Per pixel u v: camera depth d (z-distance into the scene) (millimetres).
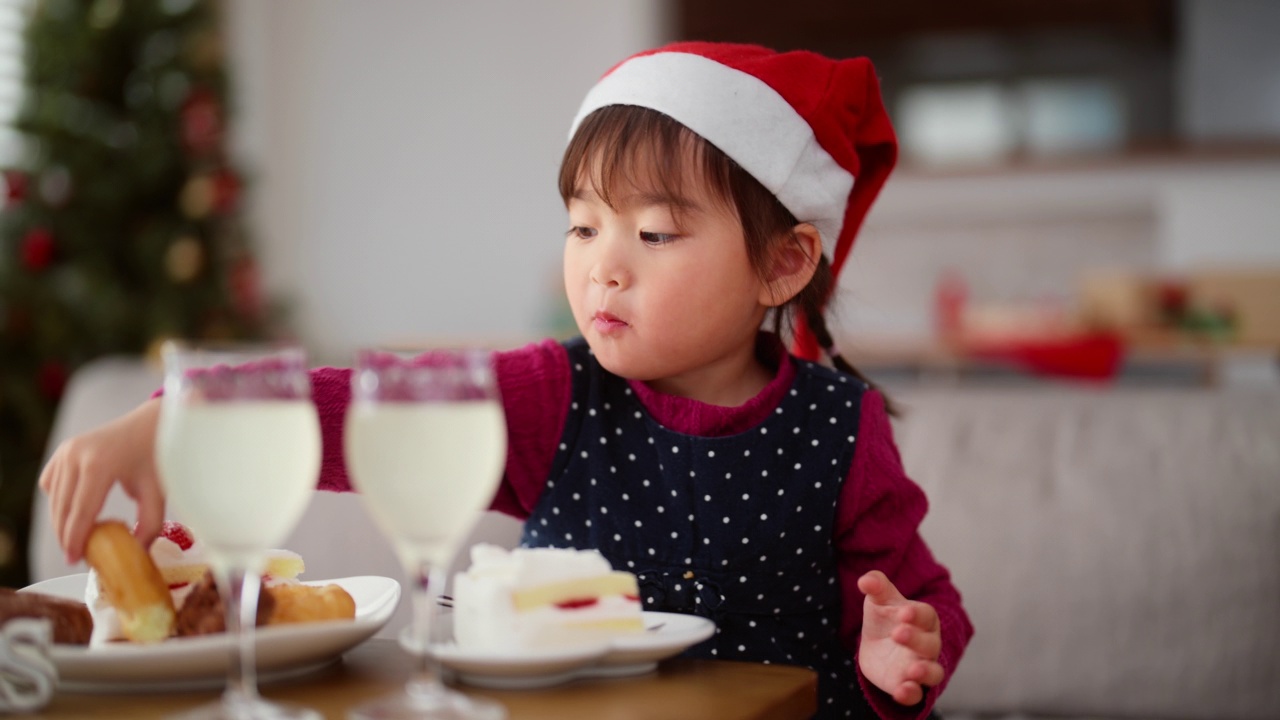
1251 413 1434
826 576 966
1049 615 1346
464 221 4953
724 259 899
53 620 624
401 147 4980
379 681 612
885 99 4680
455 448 549
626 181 886
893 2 4641
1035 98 4559
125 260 3477
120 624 637
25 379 3135
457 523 563
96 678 575
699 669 659
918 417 1497
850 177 999
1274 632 1312
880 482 960
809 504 943
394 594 728
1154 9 4438
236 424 527
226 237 3785
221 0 4531
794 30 4730
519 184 4914
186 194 3518
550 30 4887
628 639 625
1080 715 1337
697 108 902
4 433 3143
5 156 3578
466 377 566
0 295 3139
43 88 3338
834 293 1096
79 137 3307
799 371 992
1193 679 1312
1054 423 1465
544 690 600
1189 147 4422
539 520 969
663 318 883
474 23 4926
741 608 933
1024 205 4559
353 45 4992
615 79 950
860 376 1089
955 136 4625
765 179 921
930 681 710
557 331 4102
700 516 934
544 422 957
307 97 5023
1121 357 3510
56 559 1564
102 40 3352
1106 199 4512
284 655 589
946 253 4621
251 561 547
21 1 3629
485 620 620
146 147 3432
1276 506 1349
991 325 3768
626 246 890
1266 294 3631
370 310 5008
